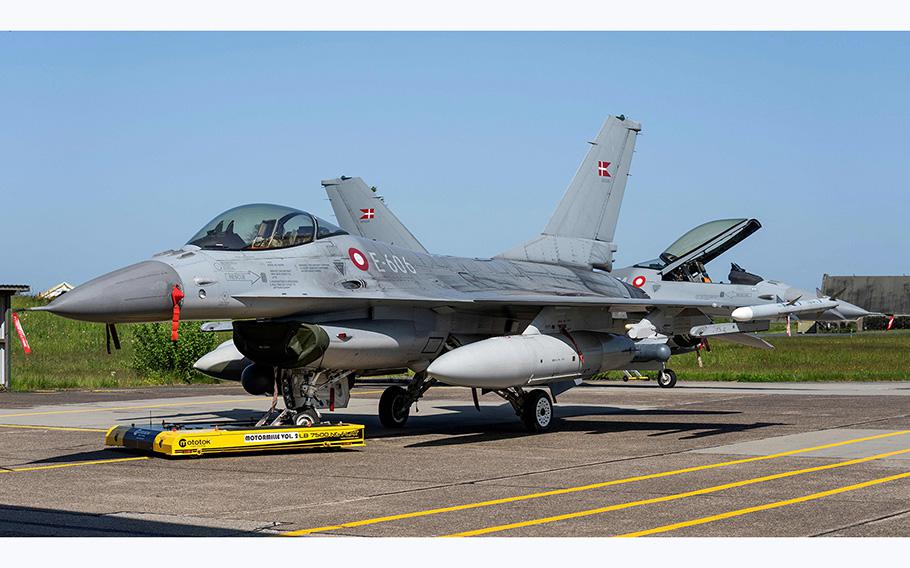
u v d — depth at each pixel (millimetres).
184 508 8281
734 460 11289
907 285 84000
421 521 7684
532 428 14836
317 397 13742
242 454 12141
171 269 11938
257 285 12625
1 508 8281
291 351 12742
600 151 20188
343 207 28031
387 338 13969
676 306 14953
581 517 7820
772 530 7254
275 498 8797
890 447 12414
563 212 19578
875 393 22953
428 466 11016
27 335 37719
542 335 14719
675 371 31297
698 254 27266
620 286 19953
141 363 28484
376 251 14617
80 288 11250
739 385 26641
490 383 13430
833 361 36531
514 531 7285
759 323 22375
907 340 51812
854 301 83375
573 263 19500
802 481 9617
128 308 11359
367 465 11133
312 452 12414
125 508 8273
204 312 12219
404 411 15742
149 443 11812
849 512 7945
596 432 14797
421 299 13922
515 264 18000
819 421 15938
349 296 13344
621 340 15875
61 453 12148
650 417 17219
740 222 26734
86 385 25297
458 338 15312
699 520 7652
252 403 20703
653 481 9719
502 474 10336
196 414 17953
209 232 13078
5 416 17312
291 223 13562
